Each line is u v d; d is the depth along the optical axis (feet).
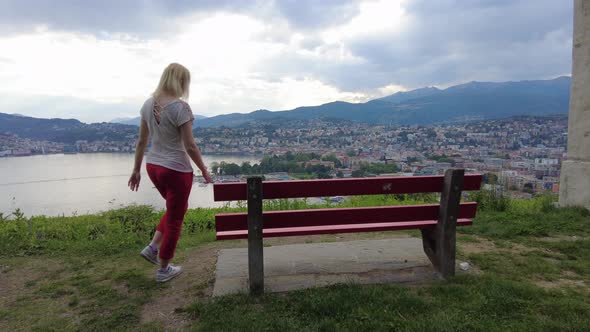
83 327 8.16
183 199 9.78
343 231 9.41
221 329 7.53
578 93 17.71
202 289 9.89
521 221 15.92
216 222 9.16
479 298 8.45
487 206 19.13
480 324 7.34
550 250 12.58
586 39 17.21
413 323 7.38
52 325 8.29
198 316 8.36
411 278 10.05
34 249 13.98
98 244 14.21
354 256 12.17
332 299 8.39
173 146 9.47
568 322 7.35
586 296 8.70
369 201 22.81
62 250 13.97
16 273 11.76
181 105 9.28
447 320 7.41
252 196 8.77
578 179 17.72
